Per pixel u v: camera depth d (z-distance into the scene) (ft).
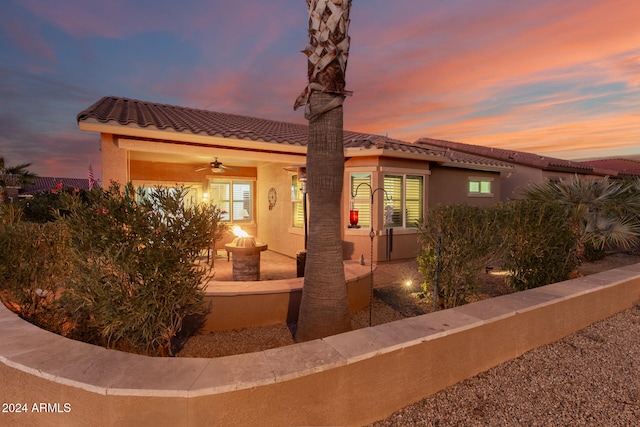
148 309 10.03
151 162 35.60
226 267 28.50
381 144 29.12
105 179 22.34
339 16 11.87
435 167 36.68
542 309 12.88
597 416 9.06
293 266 30.12
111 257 9.61
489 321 11.10
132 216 10.07
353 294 17.31
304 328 12.78
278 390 7.27
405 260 32.24
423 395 9.62
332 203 12.71
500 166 41.24
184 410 6.63
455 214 16.75
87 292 10.34
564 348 12.94
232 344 13.66
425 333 9.72
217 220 11.47
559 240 18.98
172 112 33.55
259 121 45.91
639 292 18.42
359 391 8.34
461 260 16.28
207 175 39.11
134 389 6.62
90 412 6.80
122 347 11.93
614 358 12.21
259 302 15.60
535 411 9.24
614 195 26.94
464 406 9.38
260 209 42.57
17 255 12.59
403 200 32.42
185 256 10.71
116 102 31.68
